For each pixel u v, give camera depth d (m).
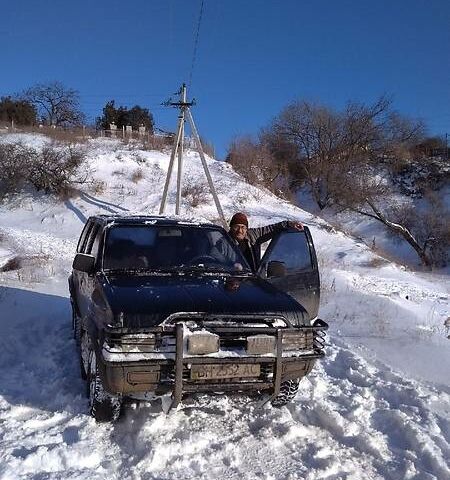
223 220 19.23
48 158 26.03
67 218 23.98
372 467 4.15
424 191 43.88
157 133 40.47
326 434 4.68
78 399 5.08
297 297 6.29
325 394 5.70
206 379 4.23
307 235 6.60
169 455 4.12
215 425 4.68
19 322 7.91
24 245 18.19
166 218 6.07
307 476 3.89
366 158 44.88
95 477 3.77
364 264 22.12
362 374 6.38
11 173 25.59
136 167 29.64
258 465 4.07
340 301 11.14
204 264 5.52
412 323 9.48
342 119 45.59
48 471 3.83
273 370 4.37
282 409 5.04
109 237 5.54
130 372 4.09
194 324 4.23
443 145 49.91
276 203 30.02
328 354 7.25
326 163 42.69
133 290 4.59
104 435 4.43
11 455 3.97
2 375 5.81
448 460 4.28
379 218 37.06
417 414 5.19
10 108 54.31
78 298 6.39
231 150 38.16
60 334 7.47
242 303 4.53
